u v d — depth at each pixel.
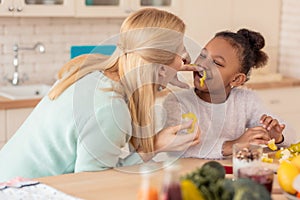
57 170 2.04
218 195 1.38
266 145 2.20
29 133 2.08
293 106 4.70
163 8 4.35
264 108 2.44
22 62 4.21
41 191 1.71
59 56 4.34
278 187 1.78
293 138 2.38
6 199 1.64
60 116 1.99
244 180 1.45
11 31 4.13
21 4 3.79
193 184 1.36
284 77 4.93
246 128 2.46
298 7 4.97
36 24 4.21
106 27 4.48
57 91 2.04
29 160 2.05
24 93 4.09
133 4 4.21
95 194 1.71
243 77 2.37
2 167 2.11
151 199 1.30
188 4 4.49
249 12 4.83
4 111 3.59
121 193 1.73
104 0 4.12
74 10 3.99
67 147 1.99
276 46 5.06
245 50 2.34
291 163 1.82
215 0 4.62
